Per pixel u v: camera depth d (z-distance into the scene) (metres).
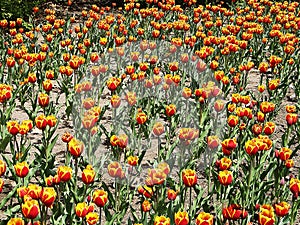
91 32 6.94
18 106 4.86
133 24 6.50
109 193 2.99
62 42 5.52
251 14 6.91
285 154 3.04
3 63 5.56
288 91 5.54
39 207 2.47
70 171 2.57
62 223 2.77
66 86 4.64
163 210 2.86
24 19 8.45
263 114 3.38
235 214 2.54
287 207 2.58
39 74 5.26
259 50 6.25
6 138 3.55
